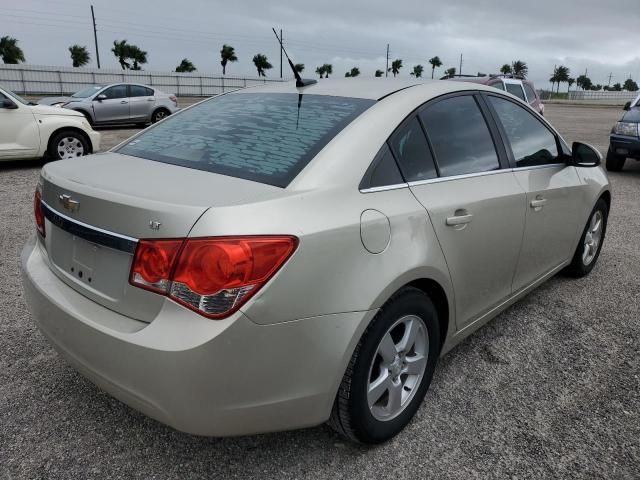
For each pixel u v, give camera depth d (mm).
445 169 2654
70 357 2158
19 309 3625
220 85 43344
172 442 2398
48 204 2342
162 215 1830
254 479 2197
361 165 2234
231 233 1779
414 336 2418
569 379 2996
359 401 2172
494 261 2924
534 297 4102
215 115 2846
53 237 2340
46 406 2619
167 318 1834
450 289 2580
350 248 2037
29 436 2406
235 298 1779
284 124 2502
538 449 2422
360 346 2117
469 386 2898
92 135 9656
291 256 1862
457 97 2914
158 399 1862
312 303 1928
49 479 2166
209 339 1764
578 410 2715
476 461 2334
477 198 2705
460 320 2787
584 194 3941
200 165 2309
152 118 17312
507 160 3121
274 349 1877
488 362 3152
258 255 1799
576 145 3707
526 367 3109
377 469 2268
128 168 2342
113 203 1942
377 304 2105
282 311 1859
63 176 2283
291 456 2330
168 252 1812
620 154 9797
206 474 2219
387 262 2156
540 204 3266
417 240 2312
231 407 1870
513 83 11250
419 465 2299
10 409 2586
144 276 1864
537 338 3457
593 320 3732
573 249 4086
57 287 2260
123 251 1930
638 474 2289
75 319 2051
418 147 2543
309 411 2049
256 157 2279
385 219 2191
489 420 2615
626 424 2613
